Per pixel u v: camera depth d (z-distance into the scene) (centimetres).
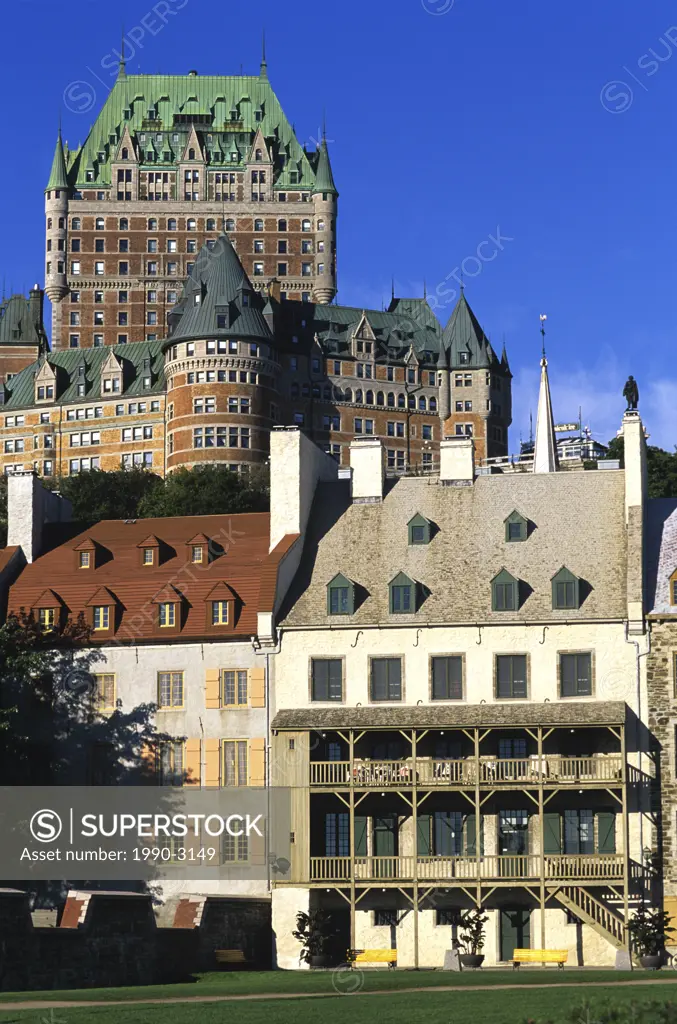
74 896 8181
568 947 9331
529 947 9381
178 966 8575
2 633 10138
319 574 10262
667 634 9600
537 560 10069
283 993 7550
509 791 9562
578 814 9506
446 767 9519
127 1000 7275
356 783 9519
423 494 10569
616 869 9225
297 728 9600
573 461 16550
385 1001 7031
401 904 9506
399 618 9912
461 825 9625
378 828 9675
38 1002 7175
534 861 9338
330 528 10525
